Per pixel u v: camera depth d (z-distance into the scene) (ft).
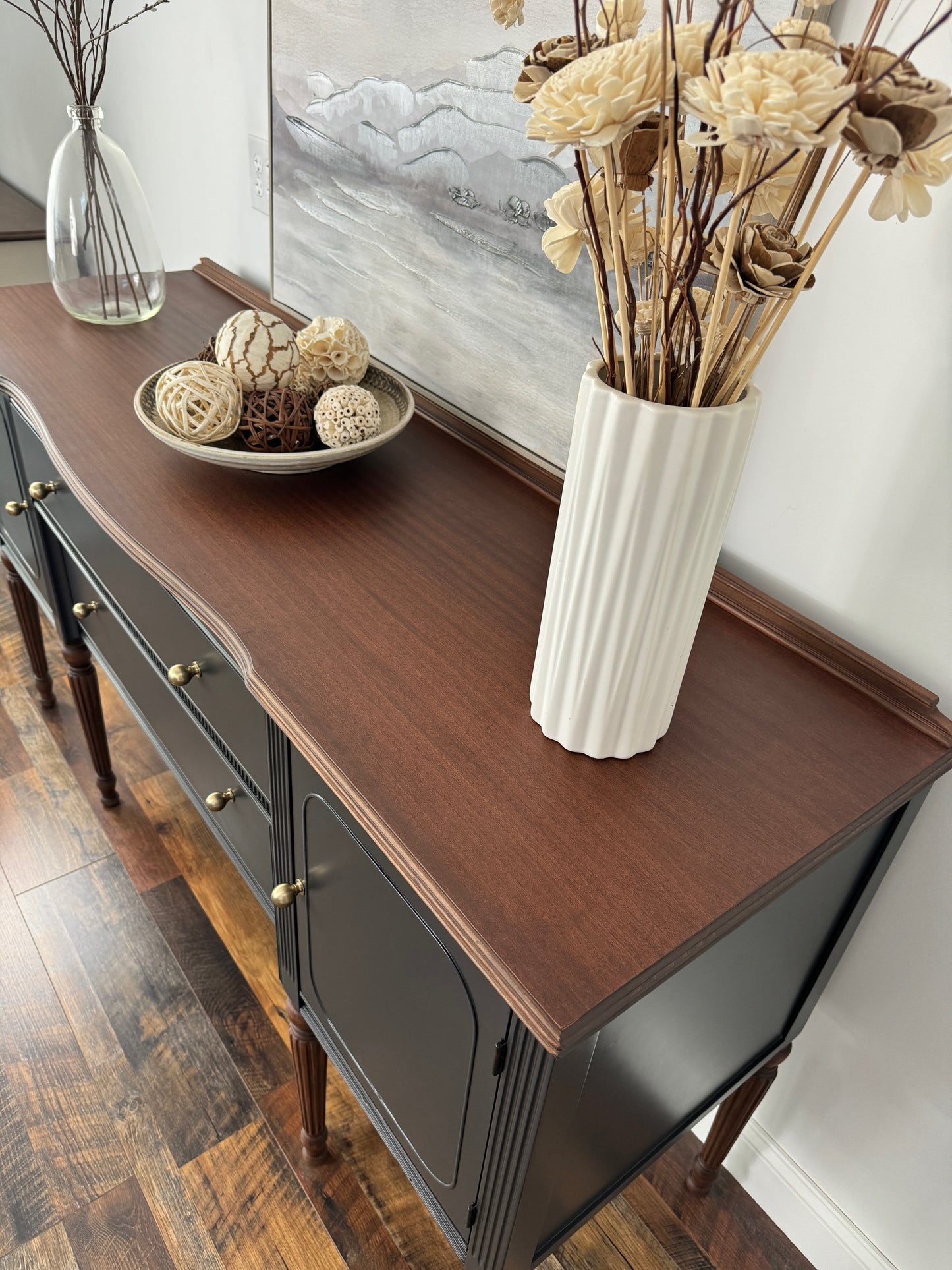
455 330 3.55
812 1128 3.53
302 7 3.71
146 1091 4.05
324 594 2.72
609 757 2.23
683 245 1.57
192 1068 4.15
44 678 5.74
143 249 4.30
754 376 2.64
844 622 2.67
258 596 2.68
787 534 2.74
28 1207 3.65
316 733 2.21
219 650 2.74
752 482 2.78
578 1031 1.65
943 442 2.28
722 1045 2.78
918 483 2.36
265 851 3.14
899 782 2.29
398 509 3.21
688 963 1.91
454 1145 2.44
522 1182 2.13
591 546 1.90
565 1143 2.19
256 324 3.20
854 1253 3.50
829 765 2.31
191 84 4.81
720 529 1.93
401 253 3.67
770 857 2.03
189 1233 3.61
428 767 2.15
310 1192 3.77
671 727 2.38
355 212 3.85
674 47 1.30
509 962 1.74
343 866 2.49
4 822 5.17
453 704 2.35
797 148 1.42
